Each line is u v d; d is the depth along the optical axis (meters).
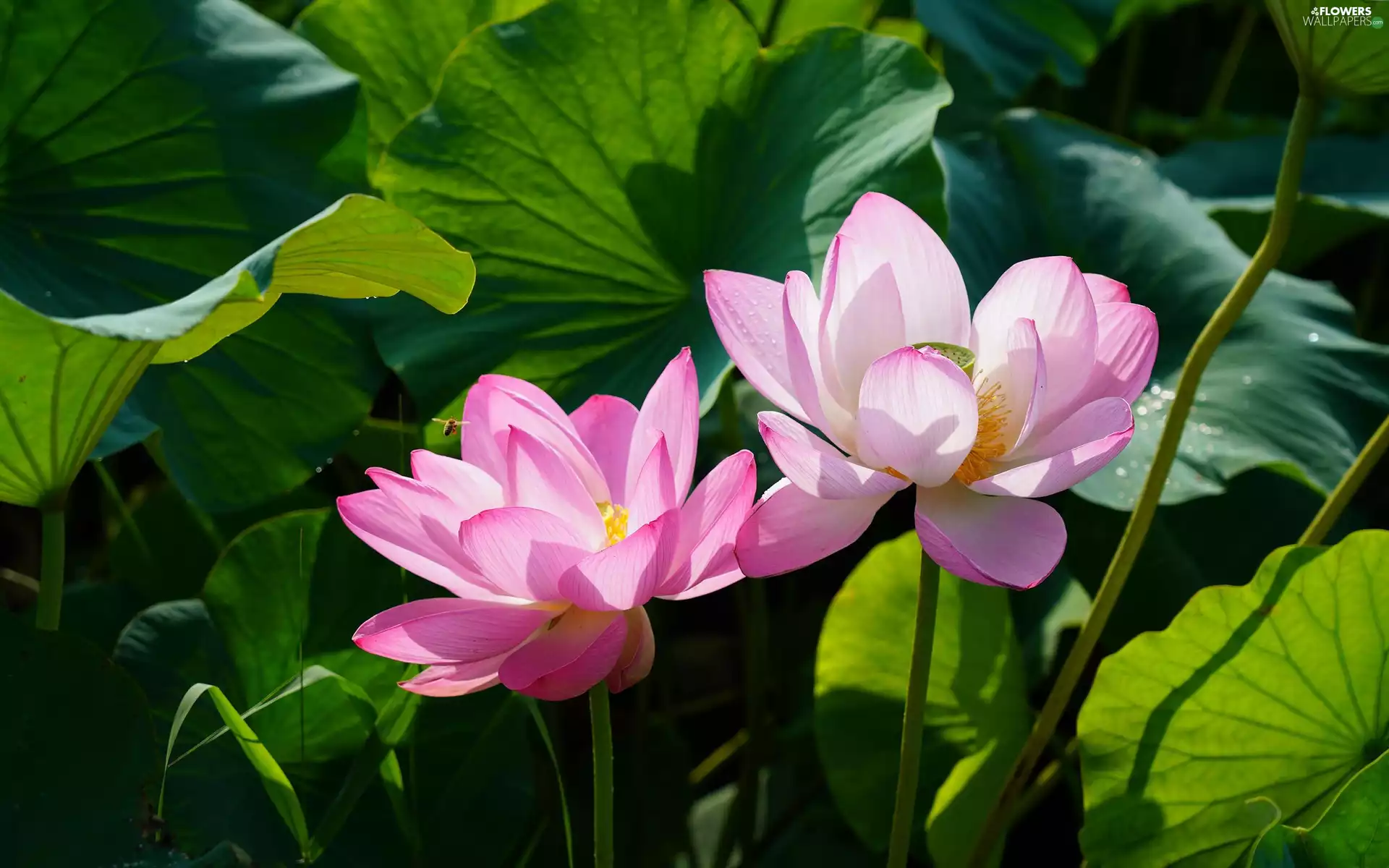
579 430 2.78
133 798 2.75
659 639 3.27
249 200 2.98
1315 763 2.83
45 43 2.95
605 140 3.03
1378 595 2.77
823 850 3.17
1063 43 4.02
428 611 2.69
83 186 2.95
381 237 2.70
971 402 2.63
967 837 2.94
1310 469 2.98
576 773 3.15
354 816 2.92
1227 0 4.79
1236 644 2.80
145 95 2.97
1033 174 3.21
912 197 2.95
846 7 3.68
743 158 3.04
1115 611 3.09
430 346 3.01
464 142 3.03
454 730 2.94
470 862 2.91
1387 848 2.74
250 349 3.00
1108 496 2.98
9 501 2.77
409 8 3.16
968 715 2.98
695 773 3.28
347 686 2.83
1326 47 2.76
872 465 2.67
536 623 2.66
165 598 3.20
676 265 3.04
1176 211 3.18
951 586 2.95
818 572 3.56
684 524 2.67
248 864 2.76
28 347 2.66
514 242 3.03
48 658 2.75
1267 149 3.99
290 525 2.96
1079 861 3.20
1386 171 3.80
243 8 3.05
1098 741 2.86
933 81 3.00
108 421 2.74
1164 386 3.07
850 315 2.69
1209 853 2.85
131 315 2.67
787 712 3.28
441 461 2.70
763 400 3.24
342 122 3.02
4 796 2.72
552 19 3.03
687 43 3.03
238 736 2.74
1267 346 3.07
